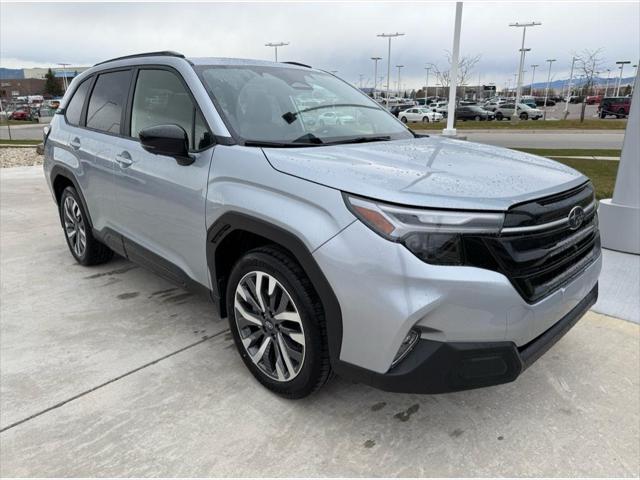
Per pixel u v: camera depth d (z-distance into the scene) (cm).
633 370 283
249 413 246
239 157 252
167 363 291
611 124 2952
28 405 251
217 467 212
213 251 268
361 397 259
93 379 274
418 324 195
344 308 206
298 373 240
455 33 1244
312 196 216
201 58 318
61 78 9125
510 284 197
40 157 1594
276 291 241
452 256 193
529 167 252
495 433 233
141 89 336
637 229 462
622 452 221
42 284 411
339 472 209
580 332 326
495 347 199
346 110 328
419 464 214
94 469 210
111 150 350
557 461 216
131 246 351
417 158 252
